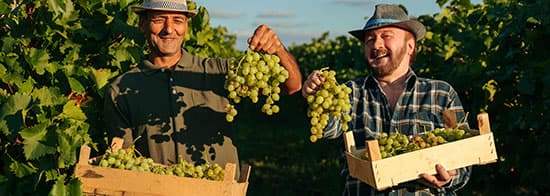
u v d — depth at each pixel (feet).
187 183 11.96
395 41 14.11
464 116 14.32
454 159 12.76
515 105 25.02
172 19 13.97
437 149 12.65
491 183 27.25
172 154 14.17
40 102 15.10
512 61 24.25
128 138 14.46
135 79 14.39
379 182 12.25
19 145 15.06
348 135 13.44
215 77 14.38
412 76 14.34
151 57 14.48
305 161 45.68
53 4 15.90
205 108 14.28
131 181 12.16
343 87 12.87
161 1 13.67
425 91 14.32
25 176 14.94
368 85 14.53
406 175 12.44
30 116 15.24
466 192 25.40
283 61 13.53
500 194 27.25
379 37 14.19
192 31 22.85
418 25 14.25
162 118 14.20
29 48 15.92
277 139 59.26
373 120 14.26
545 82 21.33
